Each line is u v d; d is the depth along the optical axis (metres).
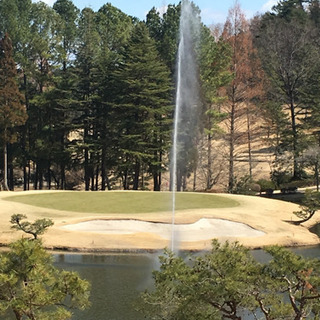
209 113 68.50
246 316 19.78
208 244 39.38
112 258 35.28
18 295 13.67
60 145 73.88
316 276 13.88
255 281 13.81
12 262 13.95
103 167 71.50
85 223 42.34
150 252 37.25
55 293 13.92
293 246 41.31
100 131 73.62
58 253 36.25
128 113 68.88
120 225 42.53
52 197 53.06
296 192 64.81
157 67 67.56
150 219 43.62
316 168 64.44
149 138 68.62
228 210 49.44
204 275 14.19
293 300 14.37
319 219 51.28
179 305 14.16
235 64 71.62
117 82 69.62
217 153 73.31
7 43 68.19
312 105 73.50
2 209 45.53
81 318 21.92
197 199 54.22
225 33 72.75
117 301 24.70
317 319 13.90
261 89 72.88
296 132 71.50
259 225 45.66
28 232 36.62
